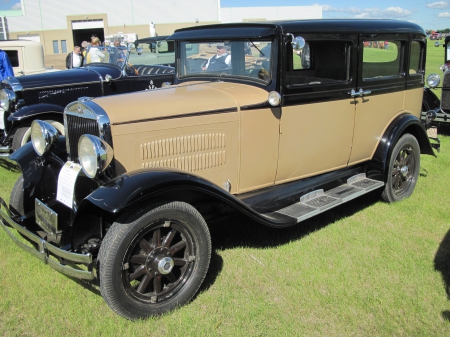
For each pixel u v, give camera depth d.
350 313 2.79
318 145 3.79
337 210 4.50
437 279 3.18
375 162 4.36
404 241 3.78
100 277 2.49
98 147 2.55
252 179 3.49
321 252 3.58
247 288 3.06
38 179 3.41
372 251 3.60
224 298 2.93
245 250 3.60
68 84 6.51
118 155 2.82
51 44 32.88
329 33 3.55
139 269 2.66
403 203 4.64
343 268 3.32
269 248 3.64
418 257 3.49
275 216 3.35
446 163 6.11
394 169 4.57
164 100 3.09
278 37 3.27
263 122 3.39
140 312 2.64
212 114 3.15
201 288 3.05
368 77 4.03
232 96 3.30
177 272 2.96
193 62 4.05
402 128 4.35
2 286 3.04
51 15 32.28
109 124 2.75
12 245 3.64
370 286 3.09
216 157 3.25
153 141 2.94
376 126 4.27
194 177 2.75
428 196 4.84
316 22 3.54
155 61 8.77
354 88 3.89
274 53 3.30
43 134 3.26
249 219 4.22
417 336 2.58
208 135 3.16
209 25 3.79
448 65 8.19
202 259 2.85
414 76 4.58
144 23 33.03
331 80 3.88
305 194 3.80
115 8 32.53
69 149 3.17
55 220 2.84
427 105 7.68
